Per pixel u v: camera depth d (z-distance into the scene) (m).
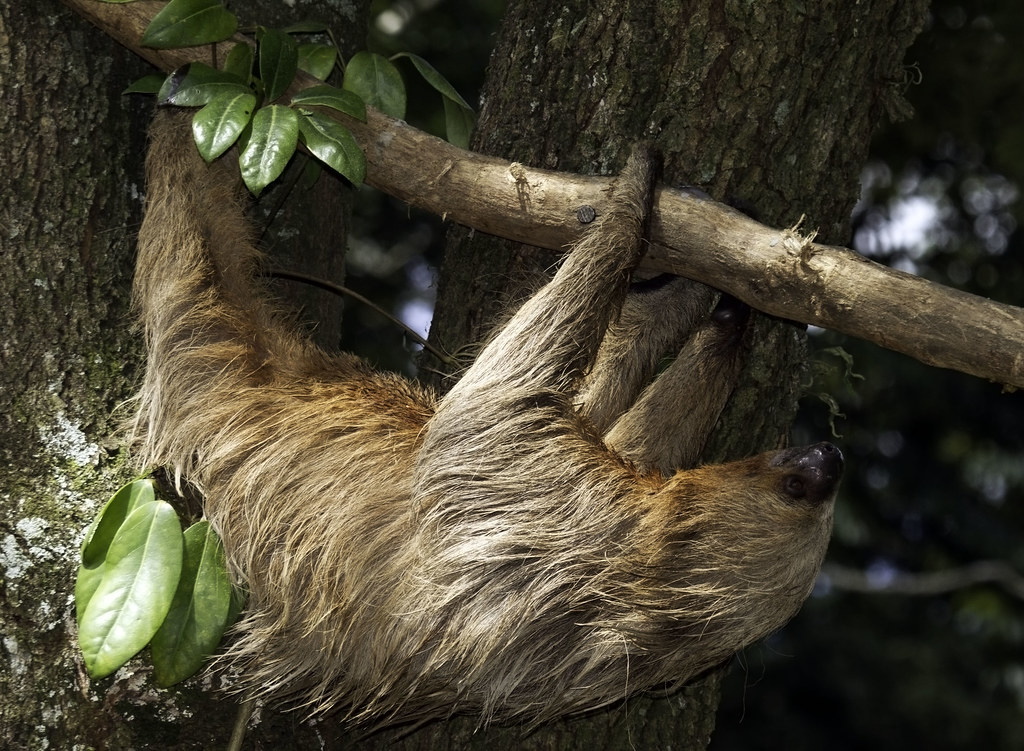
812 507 7.33
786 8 7.73
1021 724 22.30
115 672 6.76
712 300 8.68
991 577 19.36
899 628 23.70
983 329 6.25
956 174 18.30
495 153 8.17
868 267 6.52
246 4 8.28
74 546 6.80
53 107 7.46
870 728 22.56
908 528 23.77
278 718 7.30
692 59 7.81
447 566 7.04
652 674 7.33
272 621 7.27
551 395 7.25
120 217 7.62
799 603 7.47
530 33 8.28
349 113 7.11
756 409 8.28
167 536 6.57
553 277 8.09
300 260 8.58
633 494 7.34
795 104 7.79
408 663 7.16
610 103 7.91
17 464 6.91
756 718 22.84
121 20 7.36
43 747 6.50
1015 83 16.12
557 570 7.13
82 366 7.27
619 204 7.21
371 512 7.25
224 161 8.14
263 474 7.38
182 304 7.62
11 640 6.59
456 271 8.54
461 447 7.15
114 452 7.16
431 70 8.44
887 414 21.38
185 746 6.84
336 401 7.65
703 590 7.17
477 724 7.86
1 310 7.16
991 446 22.50
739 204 7.52
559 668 7.21
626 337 8.58
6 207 7.27
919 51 15.97
